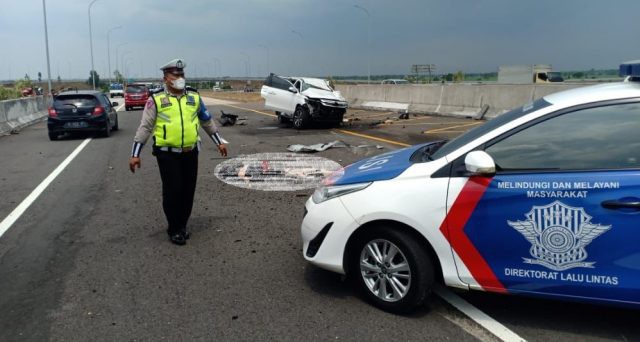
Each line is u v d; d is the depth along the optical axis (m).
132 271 4.72
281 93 18.00
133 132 17.61
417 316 3.81
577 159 3.37
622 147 3.31
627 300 3.25
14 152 12.83
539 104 3.75
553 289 3.42
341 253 3.97
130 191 8.00
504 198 3.43
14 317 3.86
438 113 21.19
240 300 4.10
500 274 3.53
